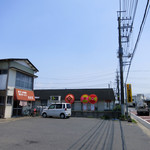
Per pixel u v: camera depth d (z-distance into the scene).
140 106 32.03
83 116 23.12
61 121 16.52
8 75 18.05
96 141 8.00
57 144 7.20
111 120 19.17
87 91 34.69
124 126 14.15
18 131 10.09
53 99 29.39
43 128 11.61
